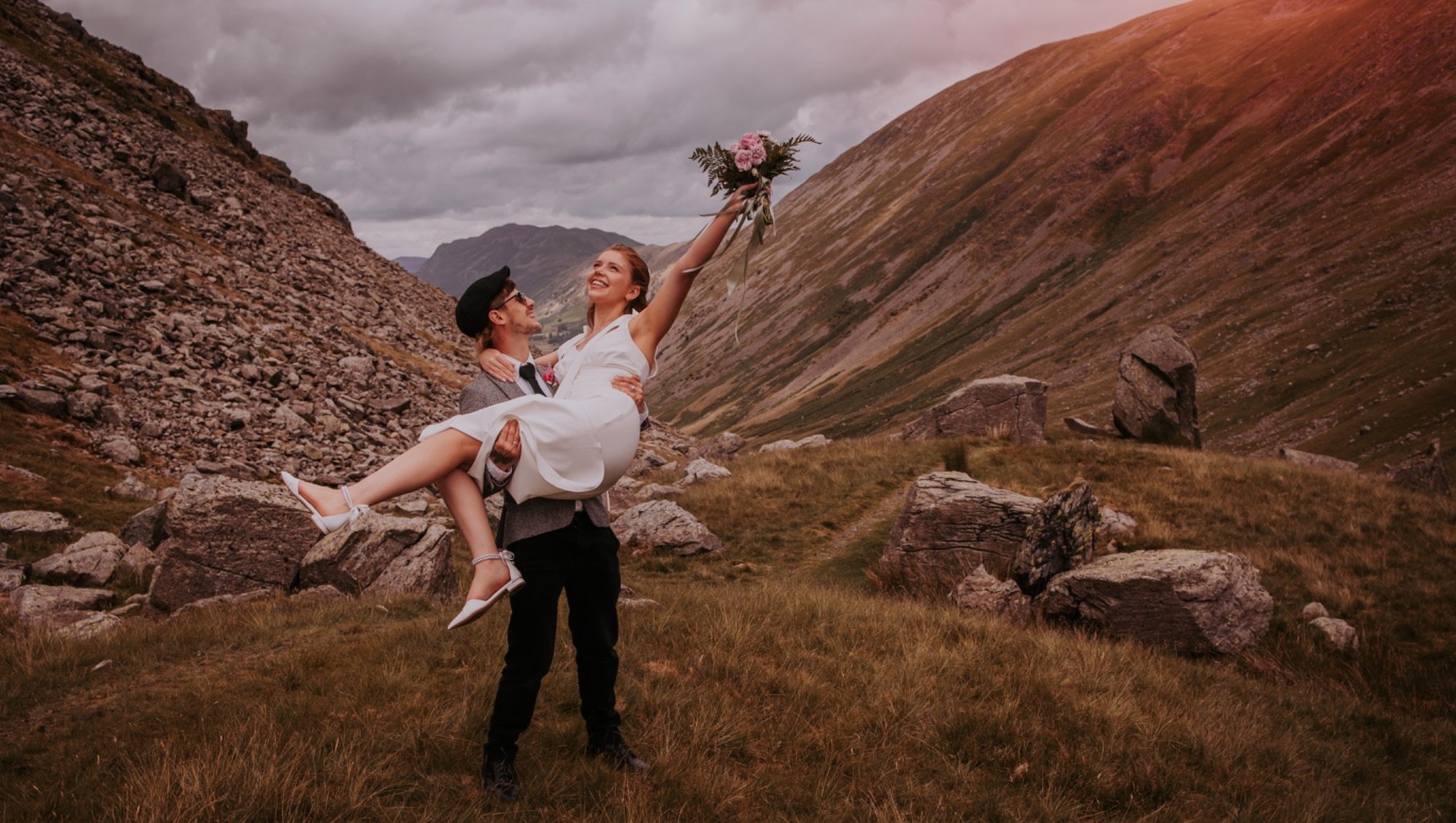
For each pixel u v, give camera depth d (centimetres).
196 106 7844
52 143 4397
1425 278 10631
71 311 2647
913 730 497
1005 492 1420
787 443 2689
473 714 446
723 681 548
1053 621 1114
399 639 606
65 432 2039
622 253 385
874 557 1540
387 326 4719
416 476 305
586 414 324
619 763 405
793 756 447
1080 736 519
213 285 3600
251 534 1027
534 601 347
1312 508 1723
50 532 1409
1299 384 9788
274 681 518
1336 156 16975
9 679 558
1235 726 601
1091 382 13375
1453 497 2067
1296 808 468
